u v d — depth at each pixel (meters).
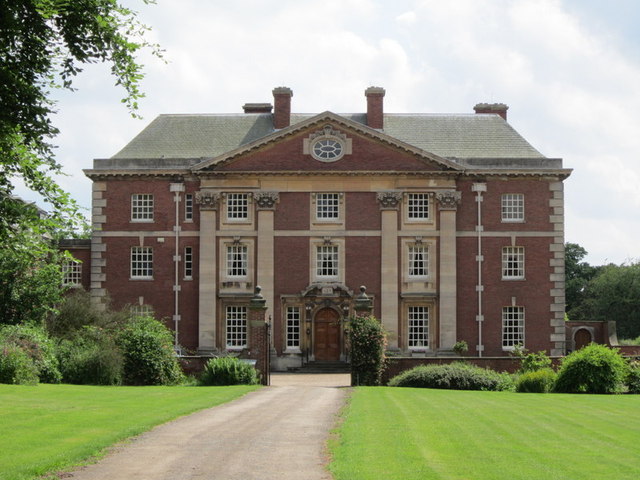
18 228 23.83
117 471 16.31
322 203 55.06
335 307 54.44
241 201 55.19
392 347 53.78
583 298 102.56
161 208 55.34
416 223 54.69
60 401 26.34
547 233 55.03
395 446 18.61
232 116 60.22
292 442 19.56
